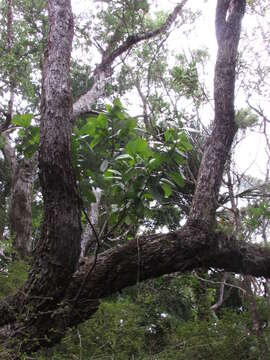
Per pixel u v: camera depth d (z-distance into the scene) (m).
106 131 4.01
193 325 4.46
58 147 3.84
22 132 4.17
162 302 6.26
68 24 4.28
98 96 8.40
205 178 4.38
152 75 7.95
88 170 3.99
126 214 4.07
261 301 4.88
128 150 3.83
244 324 4.52
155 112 6.25
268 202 5.09
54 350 4.03
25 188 8.50
